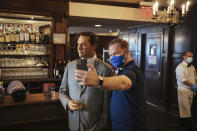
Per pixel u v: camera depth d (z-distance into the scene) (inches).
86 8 155.3
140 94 54.6
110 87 42.9
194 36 154.9
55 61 143.8
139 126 54.3
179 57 171.0
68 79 72.1
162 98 189.9
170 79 182.4
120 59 57.6
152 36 200.5
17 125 81.4
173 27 176.7
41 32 147.3
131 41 236.8
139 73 55.4
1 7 122.3
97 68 67.6
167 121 156.3
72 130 70.3
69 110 69.9
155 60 197.9
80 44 66.5
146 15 166.4
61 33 140.7
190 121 140.9
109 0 159.6
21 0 126.0
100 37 349.7
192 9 155.6
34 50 142.6
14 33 137.6
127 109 54.2
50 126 87.4
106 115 65.6
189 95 140.0
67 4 139.5
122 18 167.5
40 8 131.6
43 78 139.5
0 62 134.4
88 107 65.4
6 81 129.0
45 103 85.9
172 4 112.5
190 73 140.4
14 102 81.9
